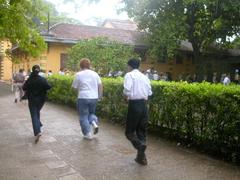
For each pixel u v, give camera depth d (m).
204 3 16.83
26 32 9.63
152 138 5.53
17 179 3.73
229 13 17.78
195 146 4.89
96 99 5.55
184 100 5.02
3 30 9.34
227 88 4.47
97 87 5.59
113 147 5.00
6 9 9.03
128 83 4.12
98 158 4.46
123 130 6.21
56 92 10.85
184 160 4.38
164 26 17.55
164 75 19.61
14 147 5.02
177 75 21.52
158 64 20.84
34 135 5.71
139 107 4.14
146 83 4.20
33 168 4.07
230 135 4.29
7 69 28.02
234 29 18.48
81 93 5.48
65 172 3.94
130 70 4.28
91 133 5.73
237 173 3.91
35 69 5.62
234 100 4.25
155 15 18.81
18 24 9.43
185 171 3.97
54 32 18.80
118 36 20.38
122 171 3.97
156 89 5.61
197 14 18.64
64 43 18.39
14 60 13.00
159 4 18.36
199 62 19.31
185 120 5.03
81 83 5.48
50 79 11.38
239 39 18.45
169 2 18.00
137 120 4.16
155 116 5.68
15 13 9.17
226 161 4.34
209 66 20.52
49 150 4.84
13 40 9.78
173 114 5.26
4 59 27.80
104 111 7.46
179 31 17.81
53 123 6.96
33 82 5.52
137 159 4.23
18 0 9.17
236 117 4.21
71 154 4.64
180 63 21.61
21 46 9.79
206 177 3.78
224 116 4.37
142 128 4.25
